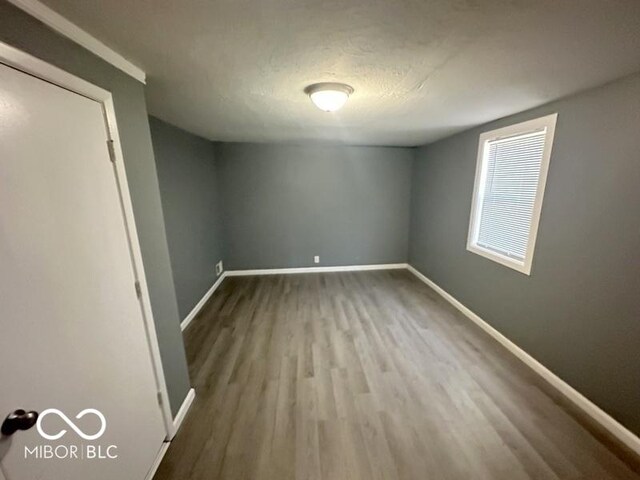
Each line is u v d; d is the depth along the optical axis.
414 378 2.26
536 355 2.33
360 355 2.58
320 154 4.59
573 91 1.85
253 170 4.52
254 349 2.69
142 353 1.48
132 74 1.46
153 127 2.58
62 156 1.01
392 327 3.08
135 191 1.48
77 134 1.09
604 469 1.52
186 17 1.01
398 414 1.91
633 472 1.51
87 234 1.12
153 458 1.54
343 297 3.91
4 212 0.80
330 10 0.96
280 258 4.91
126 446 1.31
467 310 3.33
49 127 0.96
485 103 2.12
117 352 1.28
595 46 1.22
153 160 1.67
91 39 1.15
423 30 1.09
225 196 4.56
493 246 2.92
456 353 2.60
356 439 1.72
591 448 1.64
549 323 2.19
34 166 0.90
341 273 4.93
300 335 2.94
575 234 1.95
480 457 1.60
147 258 1.58
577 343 1.95
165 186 2.79
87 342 1.10
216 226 4.42
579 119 1.88
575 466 1.54
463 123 2.89
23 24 0.89
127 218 1.39
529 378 2.25
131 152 1.46
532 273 2.33
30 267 0.87
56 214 0.98
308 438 1.73
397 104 2.15
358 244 5.02
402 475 1.51
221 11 0.97
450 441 1.71
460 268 3.47
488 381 2.22
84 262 1.10
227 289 4.24
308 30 1.10
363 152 4.66
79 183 1.09
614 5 0.92
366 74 1.55
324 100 1.78
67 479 1.00
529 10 0.95
